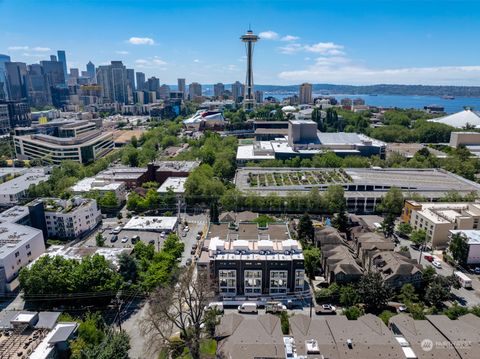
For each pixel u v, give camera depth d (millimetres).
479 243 137750
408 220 179500
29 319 91500
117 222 186500
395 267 122562
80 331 93188
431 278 118750
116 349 87875
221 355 91688
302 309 117250
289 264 123125
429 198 193375
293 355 89062
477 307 107438
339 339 92438
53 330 91312
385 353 88125
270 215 191875
